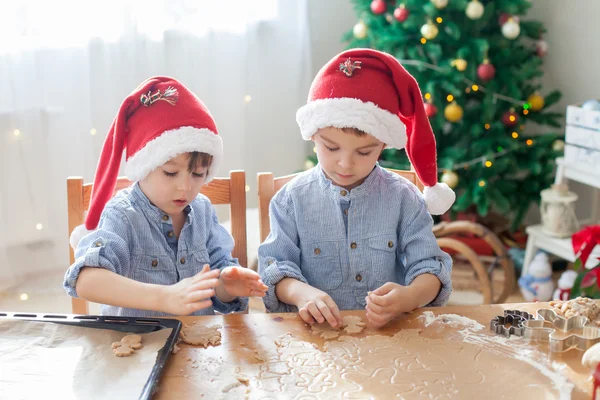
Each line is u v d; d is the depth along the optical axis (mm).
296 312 1279
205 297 1119
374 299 1136
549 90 3168
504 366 994
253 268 2244
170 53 2777
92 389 894
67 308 2570
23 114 2639
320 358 1014
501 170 2693
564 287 2432
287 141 3098
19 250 2762
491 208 3068
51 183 2736
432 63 2709
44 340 1017
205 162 1297
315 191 1441
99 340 1021
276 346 1052
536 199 2818
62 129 2699
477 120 2787
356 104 1244
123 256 1289
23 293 2680
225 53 2850
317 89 1309
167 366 982
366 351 1037
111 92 2713
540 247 2703
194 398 903
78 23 2611
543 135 2783
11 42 2553
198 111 1288
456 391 928
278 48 2975
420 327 1126
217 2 2783
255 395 914
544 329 1069
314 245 1439
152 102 1261
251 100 2979
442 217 2906
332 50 3191
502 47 2701
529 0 3123
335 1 3131
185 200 1305
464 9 2570
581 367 993
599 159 2414
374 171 1446
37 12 2559
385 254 1431
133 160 1268
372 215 1434
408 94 1318
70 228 1450
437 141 2791
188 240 1403
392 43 2615
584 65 3018
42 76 2627
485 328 1120
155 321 1075
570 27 3035
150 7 2678
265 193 1507
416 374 970
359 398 910
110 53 2674
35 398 872
